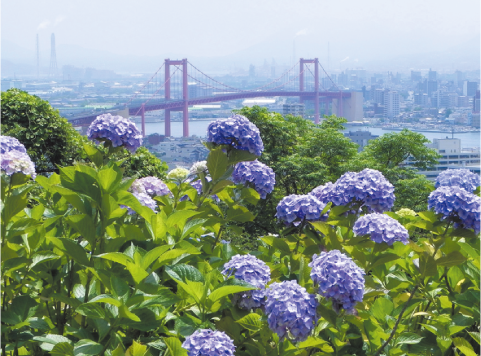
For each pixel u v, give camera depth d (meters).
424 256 5.45
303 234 5.97
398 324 5.39
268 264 5.69
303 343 5.05
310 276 5.10
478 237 6.13
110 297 4.79
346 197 5.84
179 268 5.13
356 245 5.55
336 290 4.98
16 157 5.10
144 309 4.92
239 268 5.21
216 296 5.03
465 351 5.34
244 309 5.17
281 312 4.92
